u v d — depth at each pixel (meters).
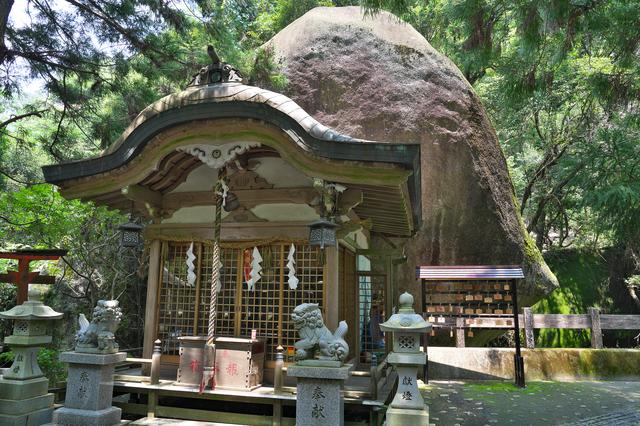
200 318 6.72
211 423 5.49
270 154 6.74
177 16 8.84
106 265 11.26
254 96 5.40
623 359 9.40
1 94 9.39
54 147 9.85
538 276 12.20
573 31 6.51
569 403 7.09
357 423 5.20
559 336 15.03
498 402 7.17
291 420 5.27
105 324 5.47
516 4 6.72
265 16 19.36
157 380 5.86
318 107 12.91
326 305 6.09
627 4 7.15
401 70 13.02
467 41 6.91
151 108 5.75
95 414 5.09
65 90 8.97
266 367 6.24
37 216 9.42
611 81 8.57
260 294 6.48
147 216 7.73
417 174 5.60
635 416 6.29
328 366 4.64
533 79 7.30
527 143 17.36
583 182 12.81
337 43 13.54
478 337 12.07
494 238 11.88
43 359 8.61
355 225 6.23
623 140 11.63
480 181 12.09
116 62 9.02
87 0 8.55
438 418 6.18
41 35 8.41
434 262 11.80
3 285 12.23
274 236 6.46
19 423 5.00
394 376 7.06
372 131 12.45
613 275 15.78
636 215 11.40
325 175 5.30
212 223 6.83
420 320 4.73
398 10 5.82
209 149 5.71
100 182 6.27
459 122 12.46
